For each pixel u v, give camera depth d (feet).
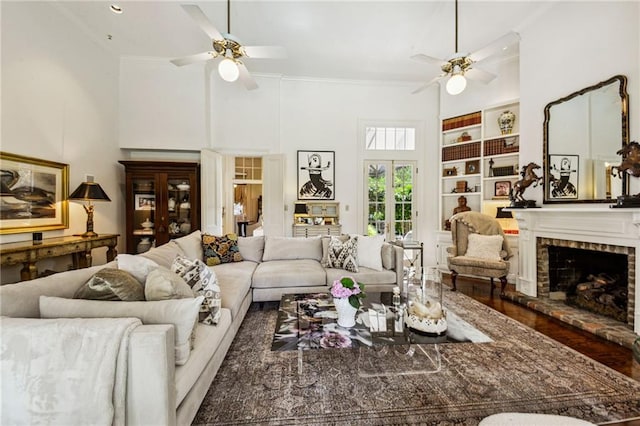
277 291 10.20
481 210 15.64
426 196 18.16
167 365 3.67
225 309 6.92
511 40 8.70
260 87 16.85
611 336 7.88
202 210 15.33
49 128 10.78
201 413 5.13
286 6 10.89
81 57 12.37
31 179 10.03
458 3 10.72
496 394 5.65
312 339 5.94
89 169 12.90
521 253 12.10
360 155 17.83
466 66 9.86
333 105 17.57
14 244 9.09
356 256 11.19
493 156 15.14
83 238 10.95
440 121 17.63
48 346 3.50
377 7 10.94
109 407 3.41
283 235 16.71
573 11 10.07
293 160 17.38
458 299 11.79
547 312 9.91
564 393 5.68
